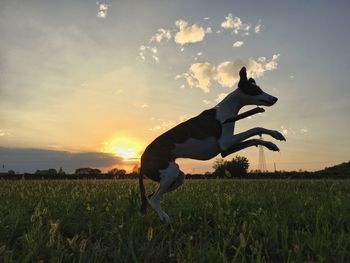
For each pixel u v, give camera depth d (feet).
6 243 3.46
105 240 3.72
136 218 4.43
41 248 3.10
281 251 3.24
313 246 3.16
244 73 5.15
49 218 4.51
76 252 3.02
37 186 10.17
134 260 2.84
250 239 3.52
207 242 3.34
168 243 3.37
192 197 6.73
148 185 10.10
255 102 5.15
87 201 6.20
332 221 4.27
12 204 5.60
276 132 4.86
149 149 4.91
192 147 4.83
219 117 4.97
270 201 5.78
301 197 6.23
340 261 2.82
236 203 5.83
